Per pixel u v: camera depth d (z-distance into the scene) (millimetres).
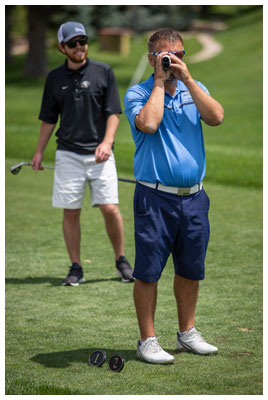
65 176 14922
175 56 9781
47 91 15039
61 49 14633
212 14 124562
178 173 9922
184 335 10523
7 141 37219
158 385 9086
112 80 14867
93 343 10969
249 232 19031
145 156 10023
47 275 15375
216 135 43562
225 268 15562
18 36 124188
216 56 85938
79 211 15078
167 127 9953
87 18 99188
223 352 10383
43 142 15328
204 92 9945
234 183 27172
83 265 16203
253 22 108625
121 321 12125
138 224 10117
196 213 10180
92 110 14820
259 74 72688
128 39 101062
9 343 10945
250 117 51219
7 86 76500
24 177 28422
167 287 14422
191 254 10242
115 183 15039
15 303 13219
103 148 14750
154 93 9719
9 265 16156
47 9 81312
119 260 15031
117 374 9562
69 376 9516
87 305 13109
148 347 10062
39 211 21984
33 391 8805
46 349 10703
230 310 12539
